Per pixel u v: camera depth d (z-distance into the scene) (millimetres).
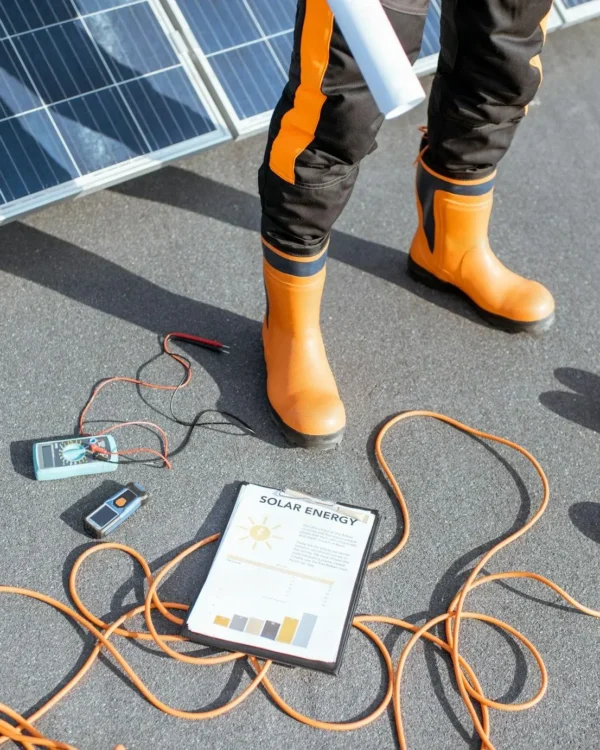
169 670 1275
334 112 1170
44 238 1866
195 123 1863
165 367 1655
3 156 1735
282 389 1541
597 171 2125
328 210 1331
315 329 1560
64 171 1759
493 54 1320
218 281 1816
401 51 848
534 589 1403
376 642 1315
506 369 1702
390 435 1580
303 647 1287
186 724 1223
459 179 1597
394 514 1475
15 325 1699
